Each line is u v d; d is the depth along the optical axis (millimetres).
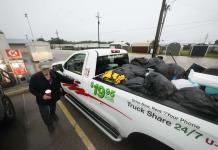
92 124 2893
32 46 11805
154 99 1487
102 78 2232
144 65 2793
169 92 1454
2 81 4887
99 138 2492
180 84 1724
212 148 1071
